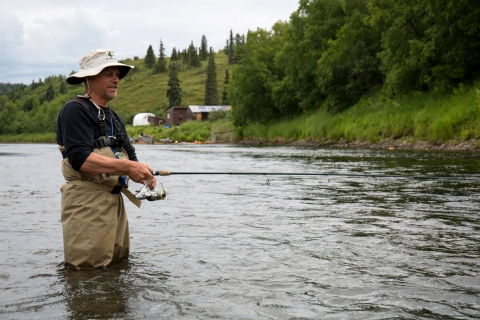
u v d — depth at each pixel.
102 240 3.64
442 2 25.78
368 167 12.03
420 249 4.00
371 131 28.05
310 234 4.59
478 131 20.61
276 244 4.21
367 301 2.82
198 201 6.79
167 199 7.01
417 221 5.15
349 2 40.28
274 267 3.53
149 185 4.11
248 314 2.62
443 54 26.58
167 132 72.69
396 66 29.34
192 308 2.71
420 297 2.88
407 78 28.70
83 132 3.80
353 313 2.64
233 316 2.59
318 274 3.35
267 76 49.44
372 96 34.38
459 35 25.80
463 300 2.84
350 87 35.88
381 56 30.81
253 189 8.27
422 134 23.94
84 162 3.71
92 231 3.64
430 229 4.75
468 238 4.37
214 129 59.25
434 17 26.42
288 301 2.83
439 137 22.48
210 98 127.69
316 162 14.56
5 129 124.75
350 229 4.79
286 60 47.19
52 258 3.85
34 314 2.62
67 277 3.33
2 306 2.74
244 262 3.66
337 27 41.62
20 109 163.75
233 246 4.15
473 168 10.95
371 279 3.23
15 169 13.71
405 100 28.70
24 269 3.53
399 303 2.79
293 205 6.34
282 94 46.25
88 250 3.59
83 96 3.96
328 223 5.11
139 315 2.60
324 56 36.94
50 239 4.49
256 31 52.81
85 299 2.86
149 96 152.00
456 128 22.08
